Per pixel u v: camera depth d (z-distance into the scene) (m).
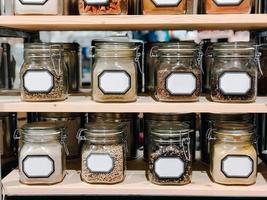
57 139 1.00
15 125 1.18
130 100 0.96
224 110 0.94
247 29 1.21
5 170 1.10
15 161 1.16
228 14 0.91
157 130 0.98
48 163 0.97
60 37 1.63
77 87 1.17
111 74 0.95
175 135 0.97
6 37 1.19
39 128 0.97
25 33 1.22
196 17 0.91
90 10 0.93
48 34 1.60
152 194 0.96
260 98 1.04
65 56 1.13
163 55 0.97
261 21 0.90
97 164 0.97
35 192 0.97
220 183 0.98
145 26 1.06
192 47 0.96
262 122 1.19
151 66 1.11
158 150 0.98
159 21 0.92
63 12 0.98
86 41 1.63
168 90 0.95
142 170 1.09
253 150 0.97
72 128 1.16
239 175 0.96
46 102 0.96
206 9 0.93
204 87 1.13
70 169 1.10
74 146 1.17
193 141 1.13
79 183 0.99
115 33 1.51
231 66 0.95
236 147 0.97
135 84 0.98
